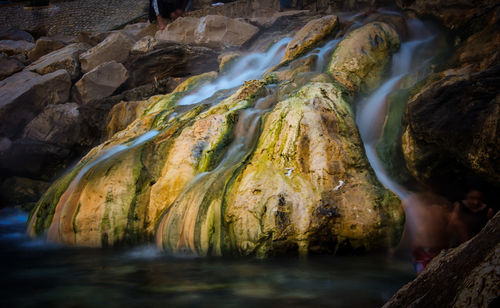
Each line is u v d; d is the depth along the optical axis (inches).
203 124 206.1
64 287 128.6
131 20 751.7
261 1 489.1
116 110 379.2
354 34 262.8
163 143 211.3
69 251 184.1
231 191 164.2
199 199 170.4
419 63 276.4
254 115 206.7
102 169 202.7
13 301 116.4
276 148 175.2
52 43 545.6
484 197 144.2
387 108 220.2
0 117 402.6
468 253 70.6
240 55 378.9
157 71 424.2
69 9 784.9
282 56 349.7
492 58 189.9
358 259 153.3
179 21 449.1
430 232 139.8
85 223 193.2
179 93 335.0
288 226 152.2
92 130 402.9
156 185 195.6
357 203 156.8
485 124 142.6
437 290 70.1
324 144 170.9
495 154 137.6
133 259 165.9
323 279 131.5
